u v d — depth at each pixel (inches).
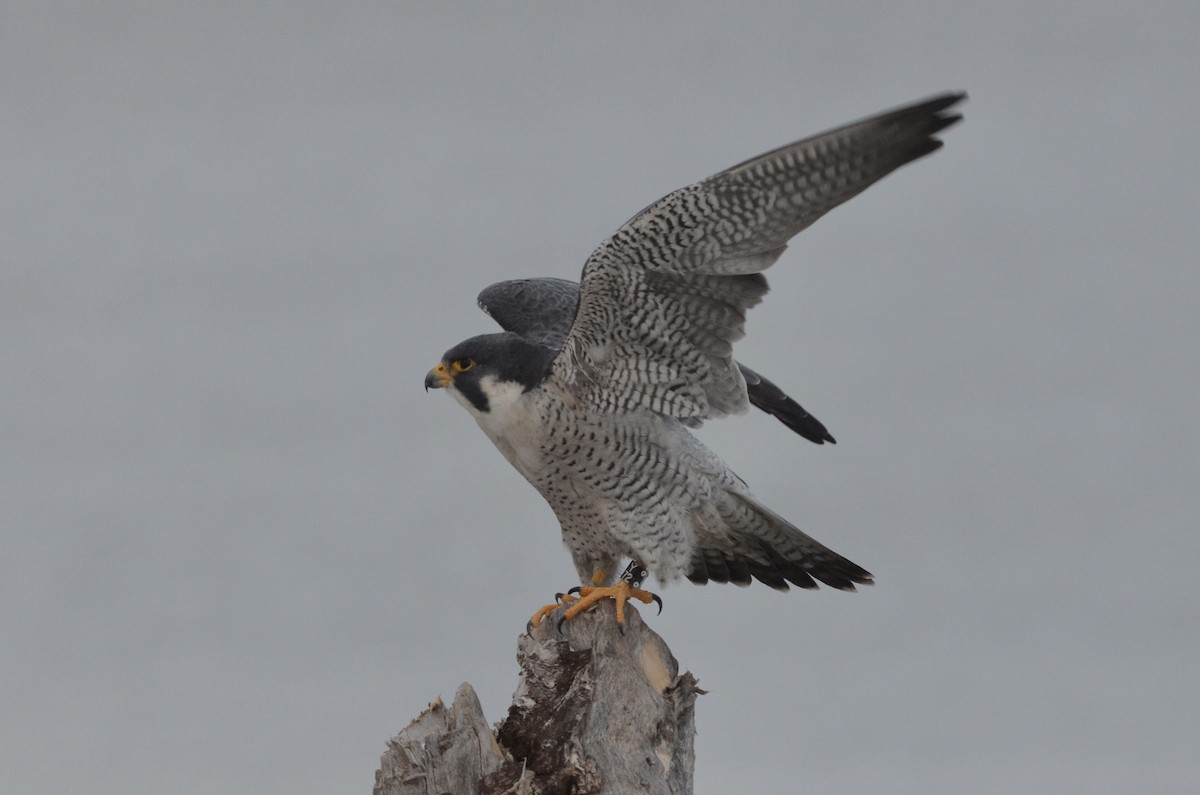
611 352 460.4
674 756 389.1
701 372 455.2
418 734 361.4
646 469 477.7
